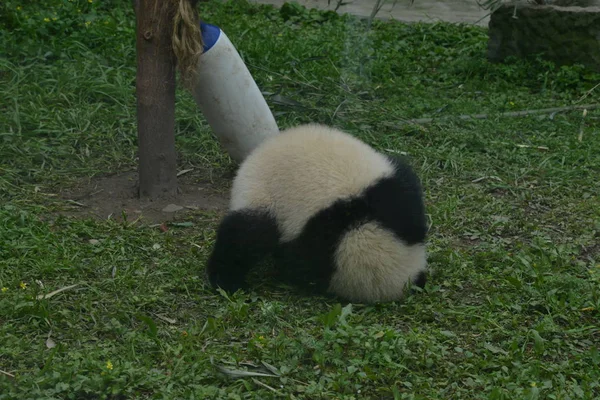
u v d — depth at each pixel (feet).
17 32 39.96
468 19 58.65
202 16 49.39
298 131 20.72
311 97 36.04
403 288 19.70
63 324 18.34
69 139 30.25
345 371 16.67
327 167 19.16
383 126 33.50
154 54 24.67
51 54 37.32
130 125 31.71
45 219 24.21
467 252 23.27
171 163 26.03
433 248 23.22
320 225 18.75
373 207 18.85
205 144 30.58
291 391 16.01
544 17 42.91
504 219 25.76
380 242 18.89
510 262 22.49
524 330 18.97
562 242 24.25
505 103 37.50
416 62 45.29
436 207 26.23
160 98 25.18
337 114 34.04
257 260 20.12
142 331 18.29
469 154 31.42
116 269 20.94
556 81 41.06
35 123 30.60
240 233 19.51
